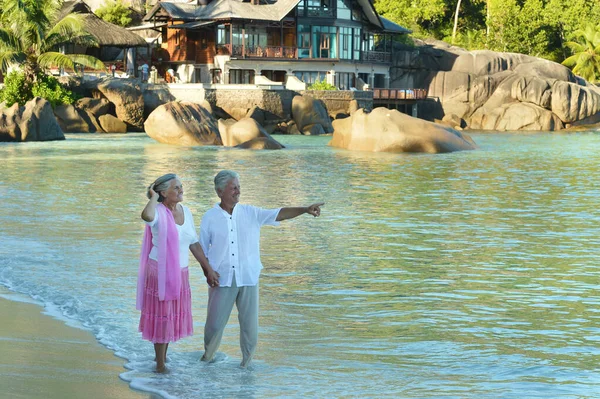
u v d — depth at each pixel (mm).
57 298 10266
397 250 14328
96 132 57469
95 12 77062
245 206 7777
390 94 70500
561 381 7297
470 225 17500
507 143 50969
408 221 17953
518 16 87000
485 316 9750
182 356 7953
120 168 30688
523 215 19250
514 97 74188
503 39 87500
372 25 76438
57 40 57438
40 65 57062
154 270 7402
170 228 7383
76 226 16469
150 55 70312
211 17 66312
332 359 7945
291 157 37031
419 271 12500
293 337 8727
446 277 12070
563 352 8258
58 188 23766
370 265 12938
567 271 12633
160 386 7031
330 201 21469
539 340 8711
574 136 60719
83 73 61469
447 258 13625
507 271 12586
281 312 9836
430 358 8008
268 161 34688
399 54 79125
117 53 71375
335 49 73250
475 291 11141
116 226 16500
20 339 8398
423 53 78375
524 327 9258
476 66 76875
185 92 60219
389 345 8453
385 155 38656
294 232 16188
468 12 96500
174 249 7398
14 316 9352
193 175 28016
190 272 11906
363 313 9836
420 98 73062
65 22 56719
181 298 7473
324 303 10336
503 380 7320
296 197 22234
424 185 25922
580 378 7391
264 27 70062
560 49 92125
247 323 7660
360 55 75688
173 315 7398
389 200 21891
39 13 55469
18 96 56062
